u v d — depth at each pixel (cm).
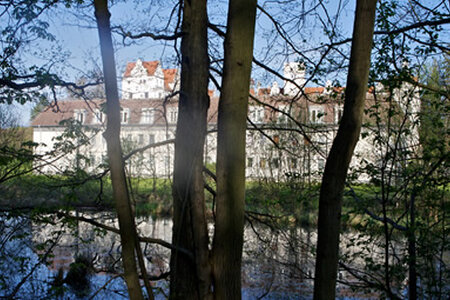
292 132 816
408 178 693
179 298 388
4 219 780
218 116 392
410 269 691
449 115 685
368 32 400
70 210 709
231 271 380
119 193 365
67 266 1131
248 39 383
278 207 957
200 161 399
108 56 357
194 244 380
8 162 680
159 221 1423
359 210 701
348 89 407
